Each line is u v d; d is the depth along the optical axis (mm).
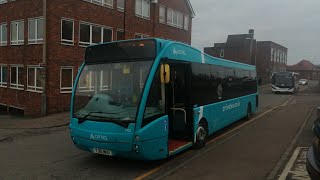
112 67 8219
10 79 23594
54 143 11375
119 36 25641
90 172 7801
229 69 13516
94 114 7957
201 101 10375
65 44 21094
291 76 41250
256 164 8453
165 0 31000
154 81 7895
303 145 10719
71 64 21500
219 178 7312
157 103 8008
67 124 16203
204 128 10695
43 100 19891
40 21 20719
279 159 8938
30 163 8633
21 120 18141
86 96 8281
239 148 10320
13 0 22828
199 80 10258
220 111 12188
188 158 9086
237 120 14945
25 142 11633
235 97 14320
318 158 5566
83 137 7969
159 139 7984
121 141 7473
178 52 9102
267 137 12148
